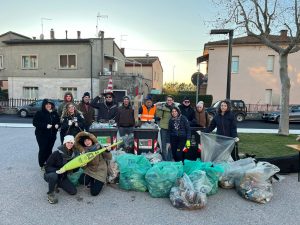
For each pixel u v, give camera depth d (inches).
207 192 179.8
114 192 196.9
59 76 1111.0
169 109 275.9
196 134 256.7
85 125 281.3
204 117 280.7
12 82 1141.1
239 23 480.4
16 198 184.1
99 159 196.1
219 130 235.1
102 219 157.5
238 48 1009.5
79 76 1099.9
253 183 188.2
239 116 799.1
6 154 303.1
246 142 371.6
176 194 175.9
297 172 244.5
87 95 293.1
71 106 249.4
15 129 519.2
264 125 705.0
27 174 232.7
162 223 153.9
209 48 1028.5
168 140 252.1
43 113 241.3
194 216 162.9
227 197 191.8
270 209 173.9
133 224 152.4
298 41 431.5
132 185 197.3
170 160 254.1
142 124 277.9
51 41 1089.4
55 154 189.5
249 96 1014.4
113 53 1294.3
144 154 246.1
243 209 173.5
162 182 184.9
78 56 1094.4
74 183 200.5
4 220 154.6
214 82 1031.0
